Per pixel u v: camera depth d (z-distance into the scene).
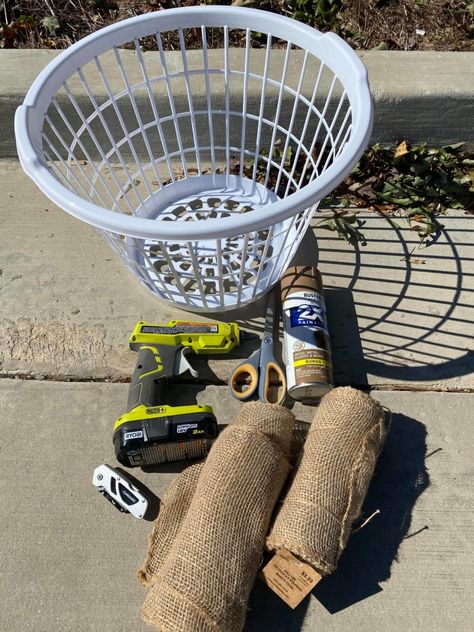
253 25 1.15
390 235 1.37
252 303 1.26
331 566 0.85
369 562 0.97
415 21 1.73
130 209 1.35
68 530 1.00
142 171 1.35
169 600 0.80
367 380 1.16
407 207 1.41
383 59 1.41
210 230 0.76
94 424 1.11
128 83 1.35
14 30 1.64
